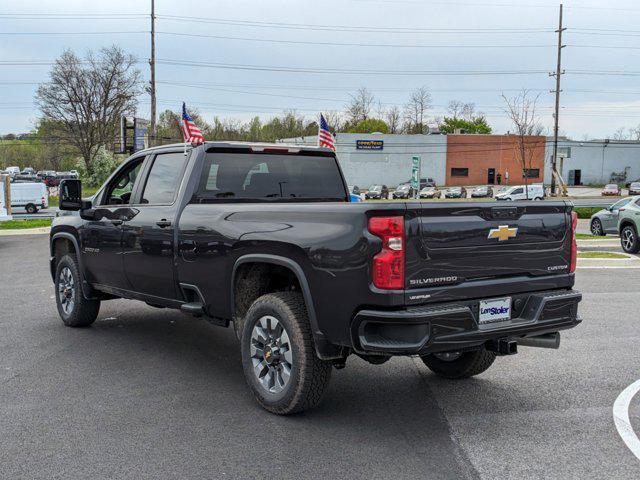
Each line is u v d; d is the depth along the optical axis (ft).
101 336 22.30
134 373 17.88
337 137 233.55
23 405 15.16
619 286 34.71
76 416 14.43
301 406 14.01
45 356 19.61
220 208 16.20
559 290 14.74
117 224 19.99
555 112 181.47
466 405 15.37
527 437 13.30
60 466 11.80
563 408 15.14
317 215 13.52
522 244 13.94
